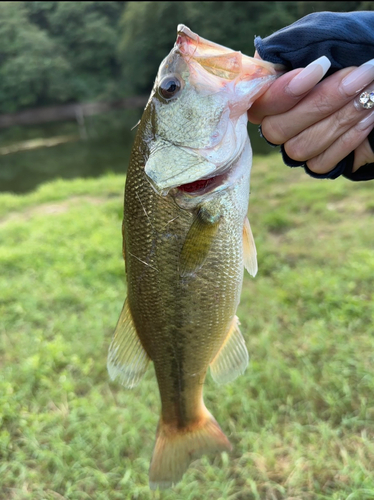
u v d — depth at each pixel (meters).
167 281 0.25
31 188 2.38
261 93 0.21
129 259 0.26
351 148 0.21
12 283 0.78
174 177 0.23
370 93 0.19
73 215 1.16
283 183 1.24
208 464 0.41
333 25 0.20
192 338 0.26
